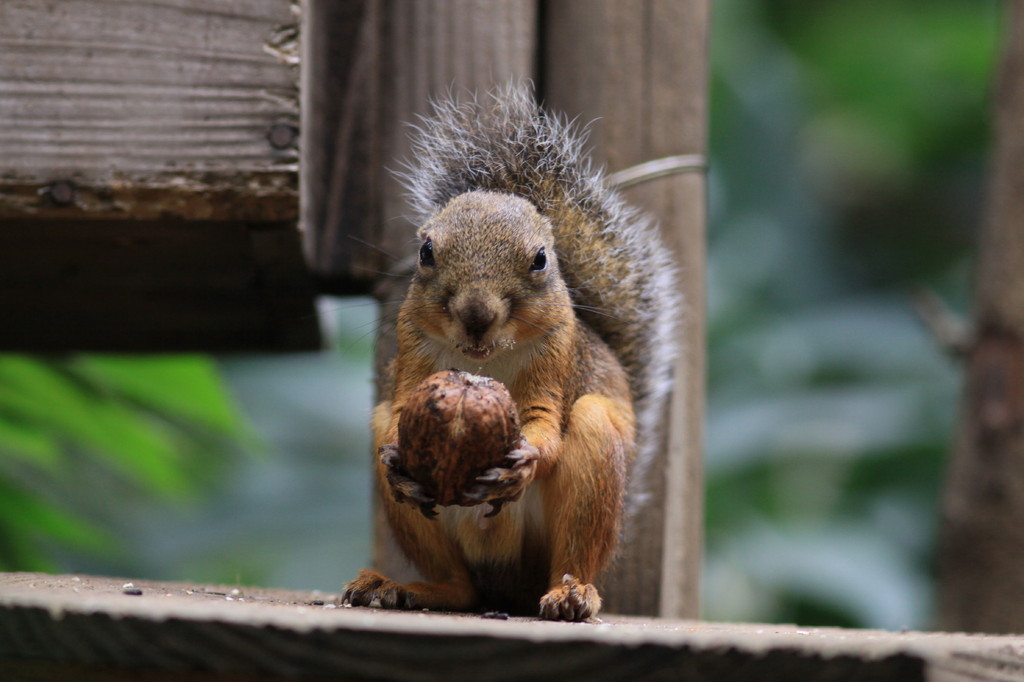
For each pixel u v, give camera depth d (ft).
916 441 56.39
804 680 13.43
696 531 29.19
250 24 23.73
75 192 23.40
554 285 23.57
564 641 13.74
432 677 13.82
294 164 23.56
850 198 74.18
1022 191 40.50
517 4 28.55
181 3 23.70
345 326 45.21
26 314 31.17
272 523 56.65
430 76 28.48
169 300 30.73
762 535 53.47
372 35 28.66
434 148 26.61
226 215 23.66
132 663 14.08
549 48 29.22
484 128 26.61
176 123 23.57
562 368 23.22
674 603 28.22
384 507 23.84
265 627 13.88
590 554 22.34
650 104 28.91
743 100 68.69
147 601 15.25
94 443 39.04
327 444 59.77
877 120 74.64
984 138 73.15
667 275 27.37
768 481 55.88
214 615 13.94
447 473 20.02
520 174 26.37
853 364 60.59
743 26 71.41
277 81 23.65
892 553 53.62
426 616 17.72
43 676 14.52
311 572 54.19
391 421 23.12
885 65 73.46
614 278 26.37
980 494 40.40
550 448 21.99
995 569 39.86
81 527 38.14
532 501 23.25
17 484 37.32
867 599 51.13
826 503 55.57
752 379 59.93
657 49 28.99
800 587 51.52
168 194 23.48
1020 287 40.16
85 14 23.62
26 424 38.11
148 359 37.14
